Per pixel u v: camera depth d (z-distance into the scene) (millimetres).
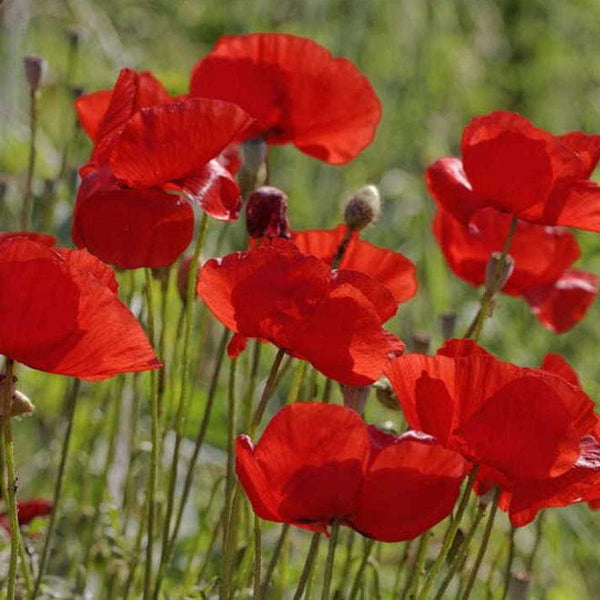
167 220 1452
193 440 1997
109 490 1781
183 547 1795
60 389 1963
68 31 1914
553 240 1649
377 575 1602
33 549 1635
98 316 1354
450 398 1382
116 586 1669
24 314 1352
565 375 1496
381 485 1366
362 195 1516
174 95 2238
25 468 1949
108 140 1459
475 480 1435
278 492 1370
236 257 1390
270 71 1586
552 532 2107
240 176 1587
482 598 1729
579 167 1522
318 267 1382
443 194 1568
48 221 1771
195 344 2027
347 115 1600
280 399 2133
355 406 1497
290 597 1751
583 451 1396
